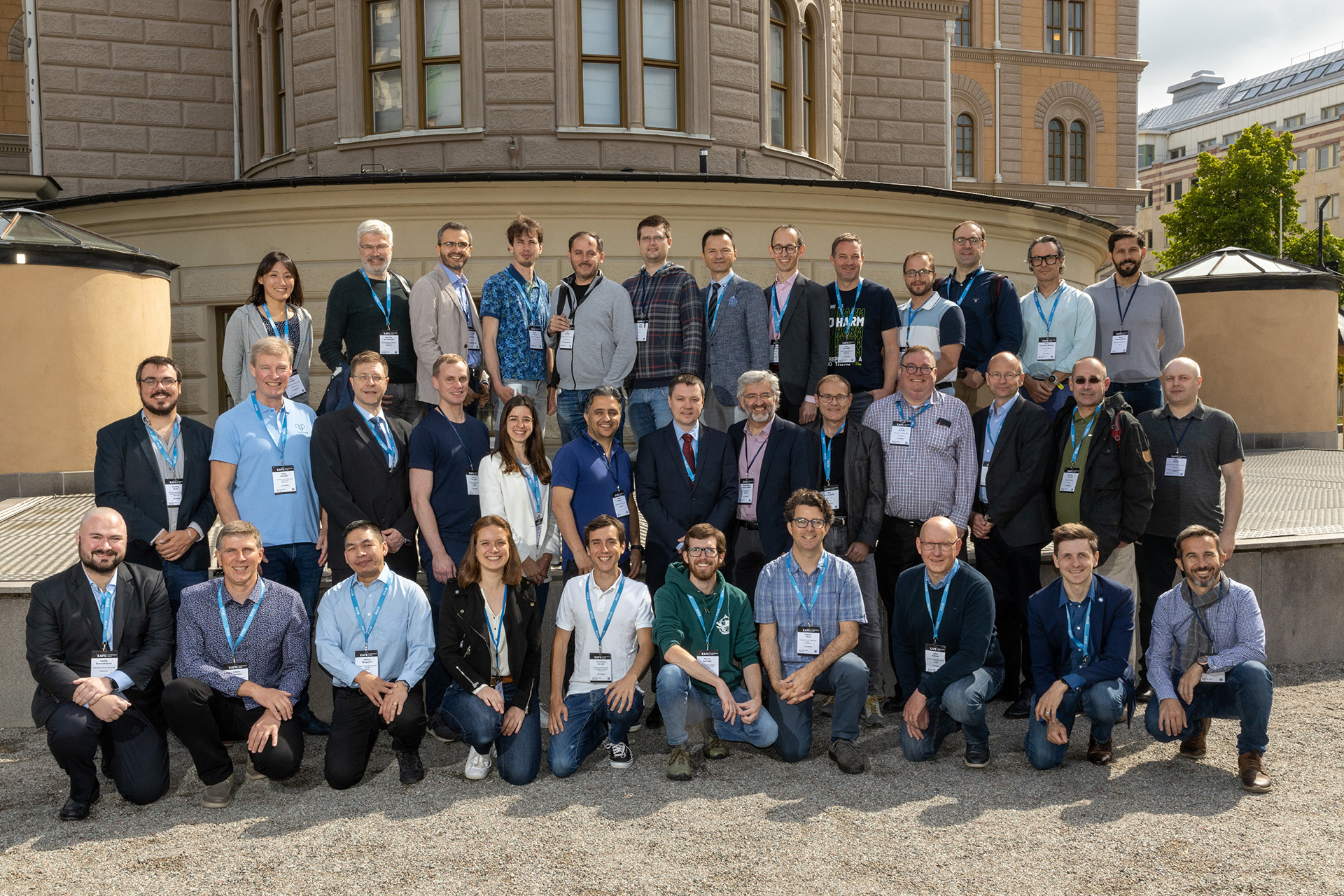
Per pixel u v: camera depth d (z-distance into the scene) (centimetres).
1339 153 6159
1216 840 423
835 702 523
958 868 400
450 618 511
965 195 1301
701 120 1352
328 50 1345
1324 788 482
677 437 585
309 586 568
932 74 1869
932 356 606
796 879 391
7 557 680
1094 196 3425
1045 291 697
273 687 509
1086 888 382
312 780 510
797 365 653
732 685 533
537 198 1170
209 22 1559
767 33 1419
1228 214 3469
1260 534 735
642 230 657
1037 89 3375
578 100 1309
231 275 1208
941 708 530
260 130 1531
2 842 439
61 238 987
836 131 1634
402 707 493
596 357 645
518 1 1290
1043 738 512
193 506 550
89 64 1505
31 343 956
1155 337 681
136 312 1012
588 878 395
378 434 554
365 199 1166
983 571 621
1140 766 517
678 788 491
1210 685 521
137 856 422
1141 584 628
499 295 657
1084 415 595
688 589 528
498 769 515
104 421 985
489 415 719
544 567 573
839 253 672
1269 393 1459
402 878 397
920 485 600
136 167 1533
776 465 586
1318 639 728
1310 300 1451
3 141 2084
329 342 630
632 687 518
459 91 1323
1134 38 3472
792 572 538
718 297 664
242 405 553
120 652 495
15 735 590
